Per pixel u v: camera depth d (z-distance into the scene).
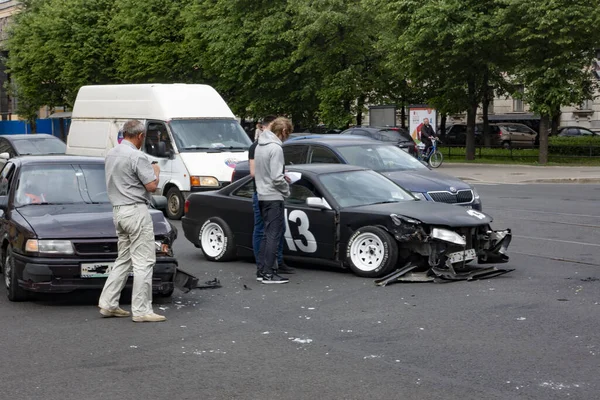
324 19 38.09
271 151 10.42
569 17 33.66
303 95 41.22
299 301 9.40
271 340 7.60
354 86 39.41
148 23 46.34
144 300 8.46
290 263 12.11
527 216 17.48
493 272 10.73
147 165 8.34
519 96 35.69
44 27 54.84
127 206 8.38
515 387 6.04
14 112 80.88
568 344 7.24
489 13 36.03
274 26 40.03
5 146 24.20
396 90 44.41
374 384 6.16
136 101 19.86
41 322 8.48
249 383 6.23
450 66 38.19
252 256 12.46
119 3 49.12
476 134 55.12
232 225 12.20
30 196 10.16
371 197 11.39
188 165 18.31
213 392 6.02
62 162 10.73
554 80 34.78
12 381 6.36
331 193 11.24
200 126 19.19
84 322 8.46
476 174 31.36
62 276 8.93
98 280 9.03
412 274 10.50
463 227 10.45
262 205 10.59
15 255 9.22
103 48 52.44
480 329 7.85
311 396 5.89
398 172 14.99
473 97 39.34
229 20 42.12
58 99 60.09
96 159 10.95
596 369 6.46
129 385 6.23
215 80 46.56
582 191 24.16
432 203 11.29
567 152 39.91
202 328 8.12
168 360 6.94
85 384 6.27
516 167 34.94
